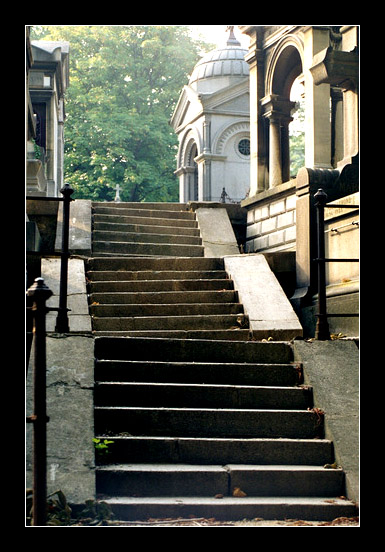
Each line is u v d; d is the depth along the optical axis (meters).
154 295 10.72
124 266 11.79
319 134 14.38
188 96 29.11
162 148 38.22
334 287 11.16
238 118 28.20
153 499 5.89
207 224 14.44
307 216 12.05
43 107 23.09
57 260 11.22
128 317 10.08
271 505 5.93
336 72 12.48
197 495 6.13
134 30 39.41
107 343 7.80
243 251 15.55
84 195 37.62
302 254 12.15
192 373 7.63
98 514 5.55
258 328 9.82
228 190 28.03
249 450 6.64
